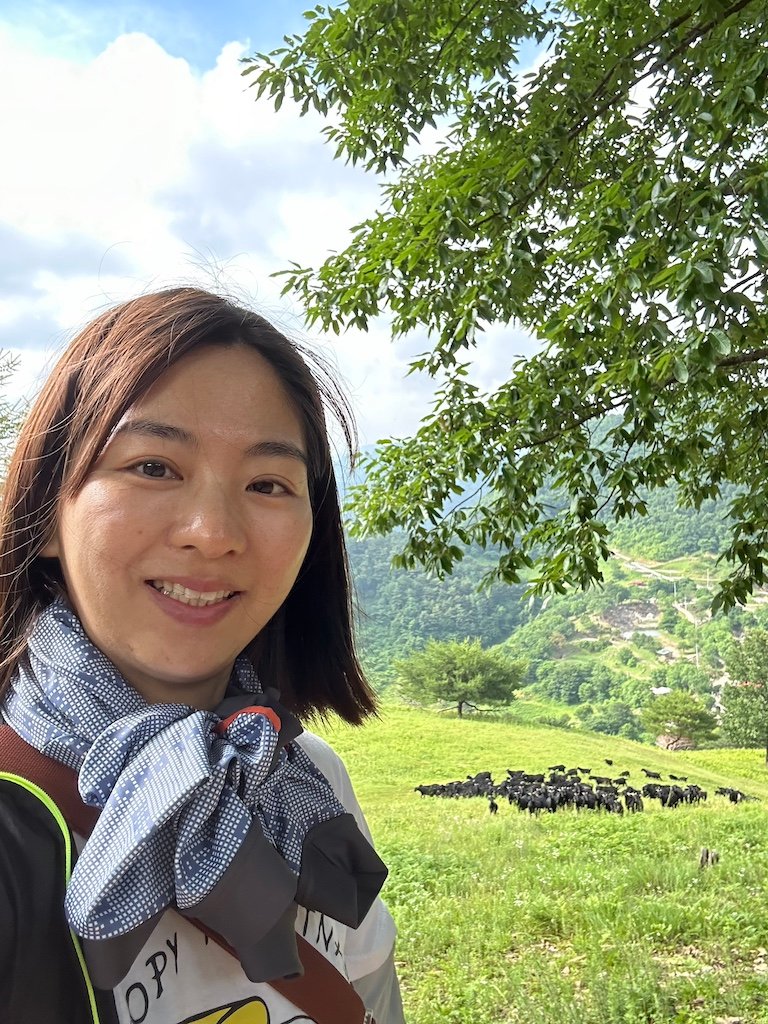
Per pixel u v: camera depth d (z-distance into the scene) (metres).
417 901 9.68
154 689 0.97
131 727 0.86
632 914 8.20
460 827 16.27
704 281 3.67
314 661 1.38
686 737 76.81
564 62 5.80
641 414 5.06
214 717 0.92
